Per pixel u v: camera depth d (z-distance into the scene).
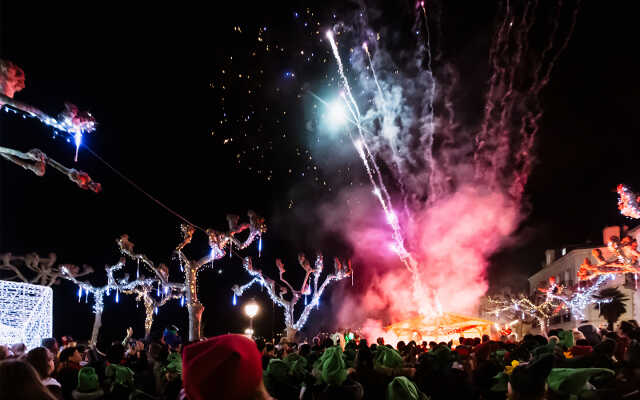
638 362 5.61
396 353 7.26
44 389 3.38
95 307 24.70
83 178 6.87
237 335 2.53
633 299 30.86
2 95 6.33
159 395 6.84
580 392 4.45
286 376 6.71
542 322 38.66
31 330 13.06
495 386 6.10
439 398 7.03
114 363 7.73
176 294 25.59
